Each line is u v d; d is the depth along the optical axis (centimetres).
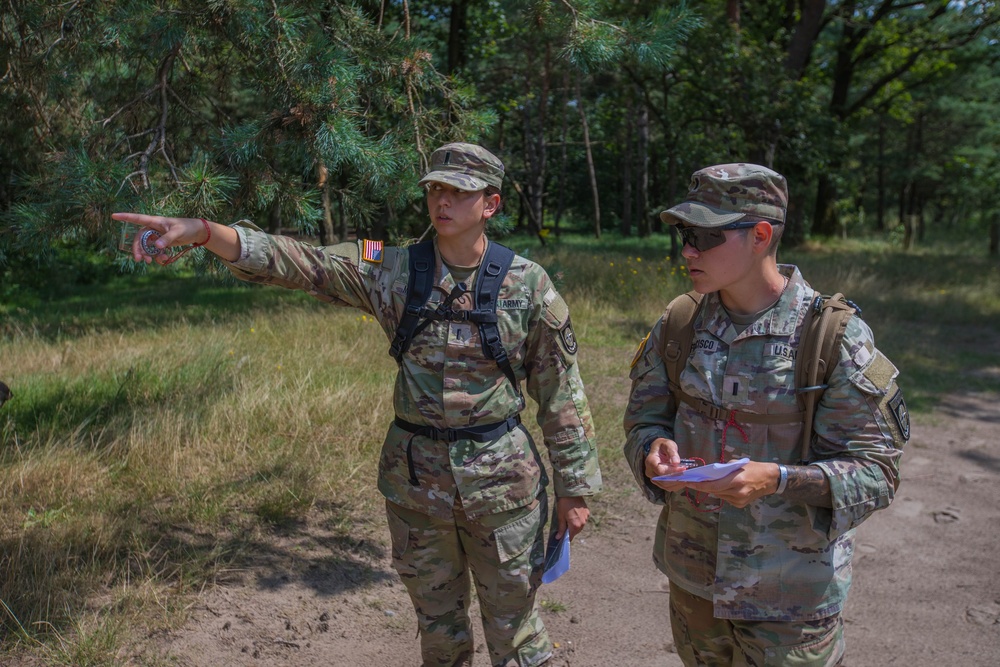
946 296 1219
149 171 356
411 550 226
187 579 319
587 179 3534
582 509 231
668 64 387
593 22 384
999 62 2509
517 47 1612
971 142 3152
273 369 608
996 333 1002
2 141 431
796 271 184
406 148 379
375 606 323
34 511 371
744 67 1447
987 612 349
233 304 1092
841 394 171
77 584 308
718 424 181
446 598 231
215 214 349
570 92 2264
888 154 3566
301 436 477
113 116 373
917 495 487
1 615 283
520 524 225
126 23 355
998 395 719
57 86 410
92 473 415
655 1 1034
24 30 401
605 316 961
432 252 219
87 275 1556
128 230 191
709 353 183
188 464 432
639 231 2817
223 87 411
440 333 215
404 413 221
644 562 380
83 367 620
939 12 2105
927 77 2420
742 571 179
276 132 353
